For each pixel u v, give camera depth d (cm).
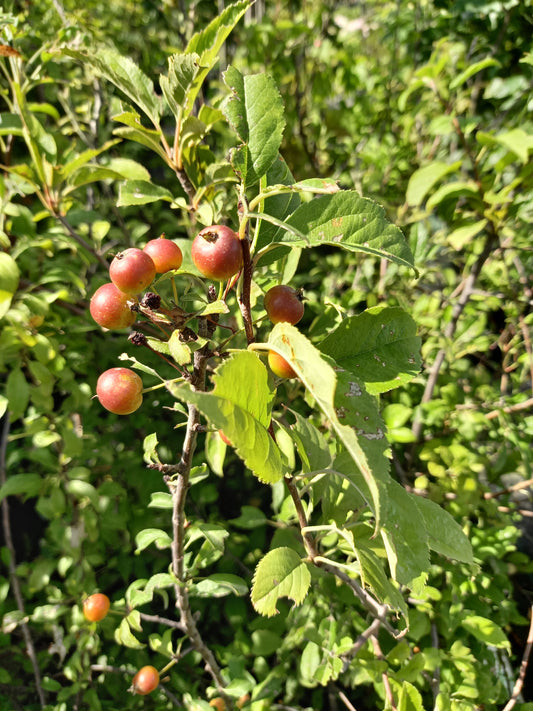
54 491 29
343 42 58
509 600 32
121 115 19
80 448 28
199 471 20
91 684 34
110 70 19
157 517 35
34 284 28
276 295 14
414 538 15
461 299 32
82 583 30
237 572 37
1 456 33
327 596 28
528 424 32
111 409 15
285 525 28
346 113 50
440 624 29
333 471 16
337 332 16
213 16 52
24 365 31
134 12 52
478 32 40
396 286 37
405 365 16
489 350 46
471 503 30
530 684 34
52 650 31
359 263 40
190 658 34
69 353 33
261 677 31
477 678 26
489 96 36
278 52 49
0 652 34
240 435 11
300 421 19
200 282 14
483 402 36
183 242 21
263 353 13
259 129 13
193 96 18
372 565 16
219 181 19
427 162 42
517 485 32
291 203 15
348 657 22
